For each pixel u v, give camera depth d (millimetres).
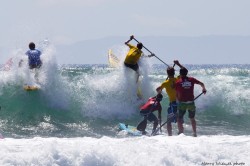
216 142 32625
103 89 57906
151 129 48906
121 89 58219
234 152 29781
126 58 59312
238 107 60562
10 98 54906
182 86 41688
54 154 26609
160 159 27484
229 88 62375
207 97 61281
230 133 48219
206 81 65375
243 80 66500
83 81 58125
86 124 52156
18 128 48969
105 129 49812
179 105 41750
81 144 29078
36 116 53344
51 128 49531
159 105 45219
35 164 25828
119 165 26875
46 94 55625
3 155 26031
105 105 56500
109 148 28578
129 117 55844
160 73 84125
